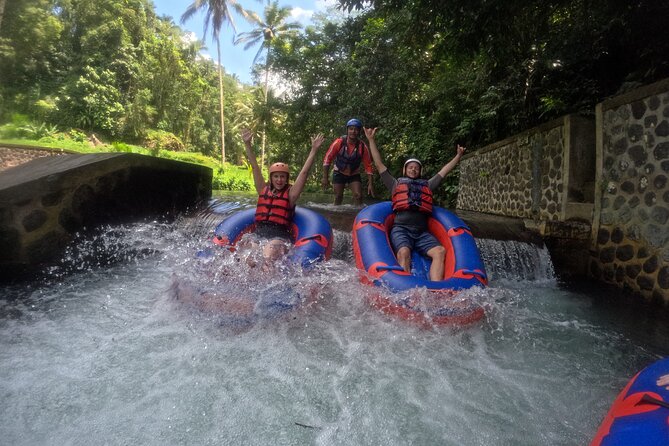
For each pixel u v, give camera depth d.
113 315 3.38
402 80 11.82
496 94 8.30
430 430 2.16
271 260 3.72
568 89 7.10
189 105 38.16
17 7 21.78
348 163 7.25
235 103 42.75
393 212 4.82
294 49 19.08
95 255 4.73
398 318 3.26
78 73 27.91
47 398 2.29
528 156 6.91
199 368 2.65
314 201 9.66
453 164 5.11
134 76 30.77
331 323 3.32
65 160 5.73
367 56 12.77
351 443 2.05
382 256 3.85
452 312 3.23
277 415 2.24
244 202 6.84
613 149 4.75
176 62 35.72
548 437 2.11
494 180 8.47
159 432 2.07
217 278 3.47
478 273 3.71
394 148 13.59
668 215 4.04
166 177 5.96
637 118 4.39
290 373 2.65
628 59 6.73
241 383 2.52
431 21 6.34
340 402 2.37
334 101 17.02
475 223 5.93
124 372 2.57
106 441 2.00
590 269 5.16
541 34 6.81
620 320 3.71
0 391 2.33
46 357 2.71
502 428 2.18
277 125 21.06
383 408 2.33
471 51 6.54
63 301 3.64
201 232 5.52
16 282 4.08
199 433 2.08
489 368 2.79
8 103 24.25
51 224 4.38
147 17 37.09
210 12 27.56
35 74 26.36
